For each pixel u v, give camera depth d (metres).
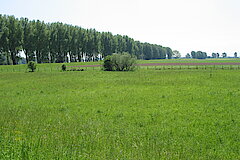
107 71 57.03
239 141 9.70
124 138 9.92
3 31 84.38
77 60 123.50
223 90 22.70
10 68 72.25
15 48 89.44
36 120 13.23
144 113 14.84
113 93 22.78
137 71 55.28
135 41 172.62
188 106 16.52
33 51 96.12
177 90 23.61
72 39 111.38
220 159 7.91
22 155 7.17
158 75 41.66
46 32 98.25
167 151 8.38
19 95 22.94
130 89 25.16
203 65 74.62
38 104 18.30
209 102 17.56
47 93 24.02
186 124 12.23
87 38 118.25
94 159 7.42
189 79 33.38
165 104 17.38
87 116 14.33
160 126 11.98
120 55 59.62
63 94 23.11
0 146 8.00
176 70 55.16
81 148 8.44
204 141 9.68
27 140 9.10
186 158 7.82
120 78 37.50
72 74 48.66
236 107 15.75
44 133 10.38
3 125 11.70
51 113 15.19
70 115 14.65
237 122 12.38
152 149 8.56
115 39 135.00
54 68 73.31
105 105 17.56
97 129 11.21
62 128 11.37
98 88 26.73
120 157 7.67
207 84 27.58
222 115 13.84
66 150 8.02
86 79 37.00
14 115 14.42
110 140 9.55
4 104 18.31
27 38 91.81
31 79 39.38
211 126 11.77
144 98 19.89
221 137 10.12
